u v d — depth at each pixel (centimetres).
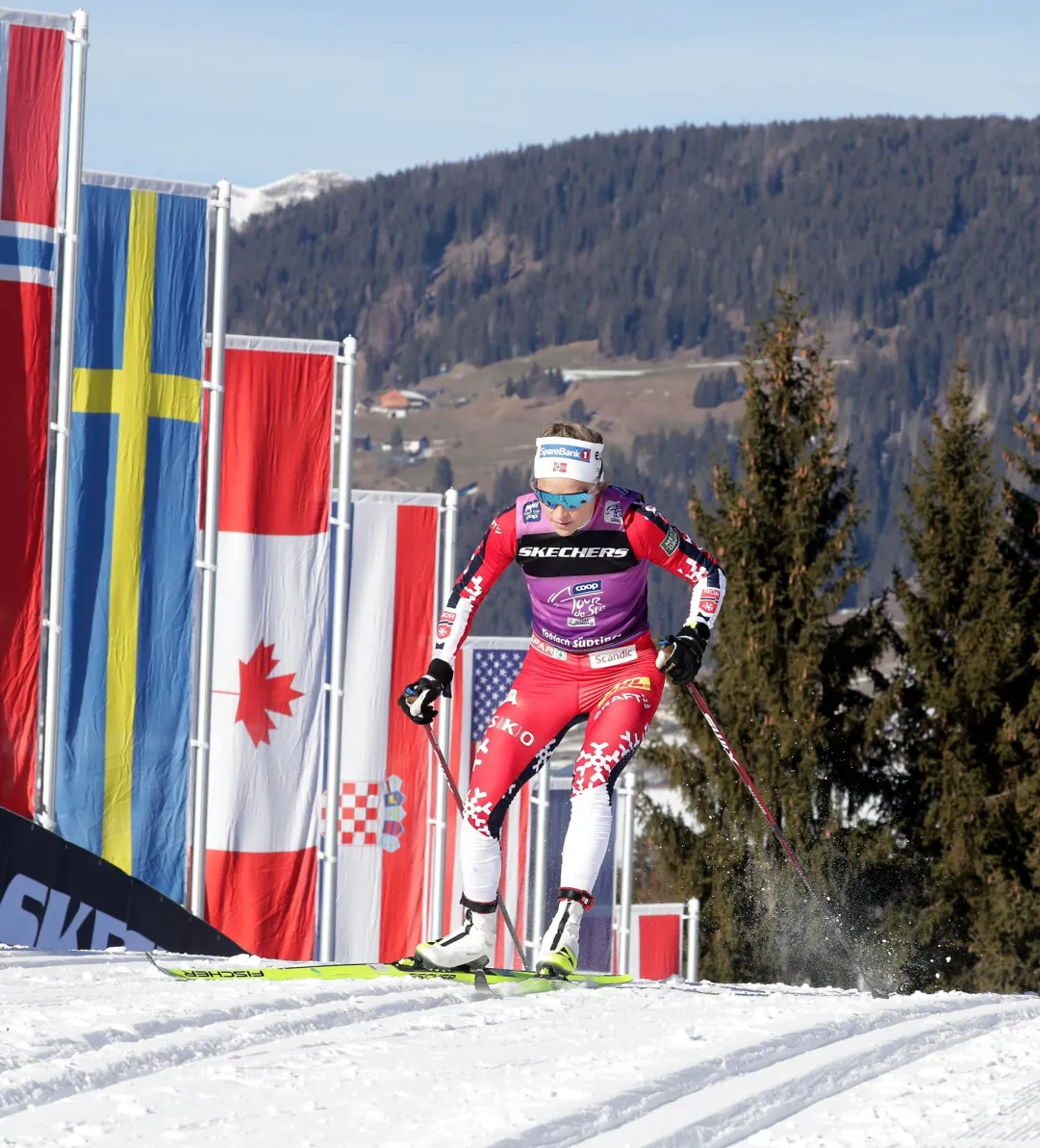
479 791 1466
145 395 2683
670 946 4447
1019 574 7112
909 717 6775
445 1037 1099
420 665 3556
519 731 1486
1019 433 7725
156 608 2698
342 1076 948
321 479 3077
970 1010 1427
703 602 1478
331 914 3170
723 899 6397
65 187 2405
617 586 1466
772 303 6975
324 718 3186
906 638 6900
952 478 6944
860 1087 1009
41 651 2389
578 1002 1309
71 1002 1163
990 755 6775
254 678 3031
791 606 6638
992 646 6662
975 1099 962
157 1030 1067
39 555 2364
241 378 3003
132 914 2359
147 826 2692
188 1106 867
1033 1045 1173
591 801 1459
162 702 2702
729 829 6450
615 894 4175
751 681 6481
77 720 2641
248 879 3022
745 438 6806
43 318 2373
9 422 2352
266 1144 788
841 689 6756
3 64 2339
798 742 6412
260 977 1388
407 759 3547
